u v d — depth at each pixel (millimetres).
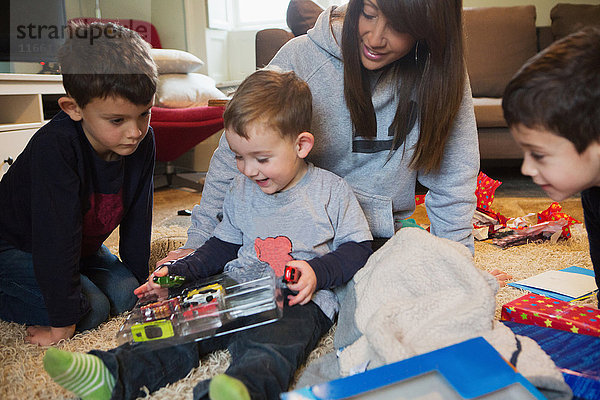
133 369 748
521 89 738
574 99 692
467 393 571
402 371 612
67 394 770
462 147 1065
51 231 915
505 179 2789
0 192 1025
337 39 983
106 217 1081
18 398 761
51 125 958
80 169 961
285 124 859
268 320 825
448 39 887
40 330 985
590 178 750
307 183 950
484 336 708
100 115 892
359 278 904
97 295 1046
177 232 1759
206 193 1147
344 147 1080
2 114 2238
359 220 953
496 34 2898
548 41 2975
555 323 864
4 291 1025
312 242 934
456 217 1097
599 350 749
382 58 890
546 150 745
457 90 929
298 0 2088
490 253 1478
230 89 3422
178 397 748
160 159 2752
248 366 690
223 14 3551
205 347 871
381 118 1042
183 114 2479
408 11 794
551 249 1518
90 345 941
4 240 1032
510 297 1097
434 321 736
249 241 978
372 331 712
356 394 583
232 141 875
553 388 648
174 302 877
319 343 909
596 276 975
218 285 905
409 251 847
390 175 1082
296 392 593
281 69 983
